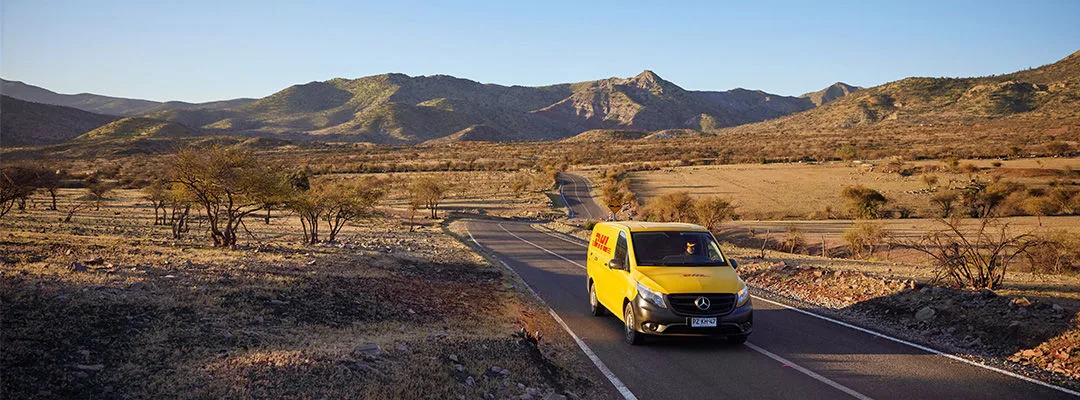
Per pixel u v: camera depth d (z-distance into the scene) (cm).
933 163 10531
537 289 1602
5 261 1142
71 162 14500
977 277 1375
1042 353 839
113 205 5359
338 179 9969
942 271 1477
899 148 15275
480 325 1040
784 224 5356
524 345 871
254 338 736
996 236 3259
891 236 3522
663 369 812
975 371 793
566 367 812
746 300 919
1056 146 10962
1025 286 1356
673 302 895
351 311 993
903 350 908
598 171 13038
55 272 1004
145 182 8350
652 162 14438
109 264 1183
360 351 707
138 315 765
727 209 4175
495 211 7288
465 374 710
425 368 686
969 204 6197
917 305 1140
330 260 1622
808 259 2544
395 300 1147
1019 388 719
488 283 1636
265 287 1038
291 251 1903
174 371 589
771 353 895
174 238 2406
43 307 732
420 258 2052
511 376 726
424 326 971
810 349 916
